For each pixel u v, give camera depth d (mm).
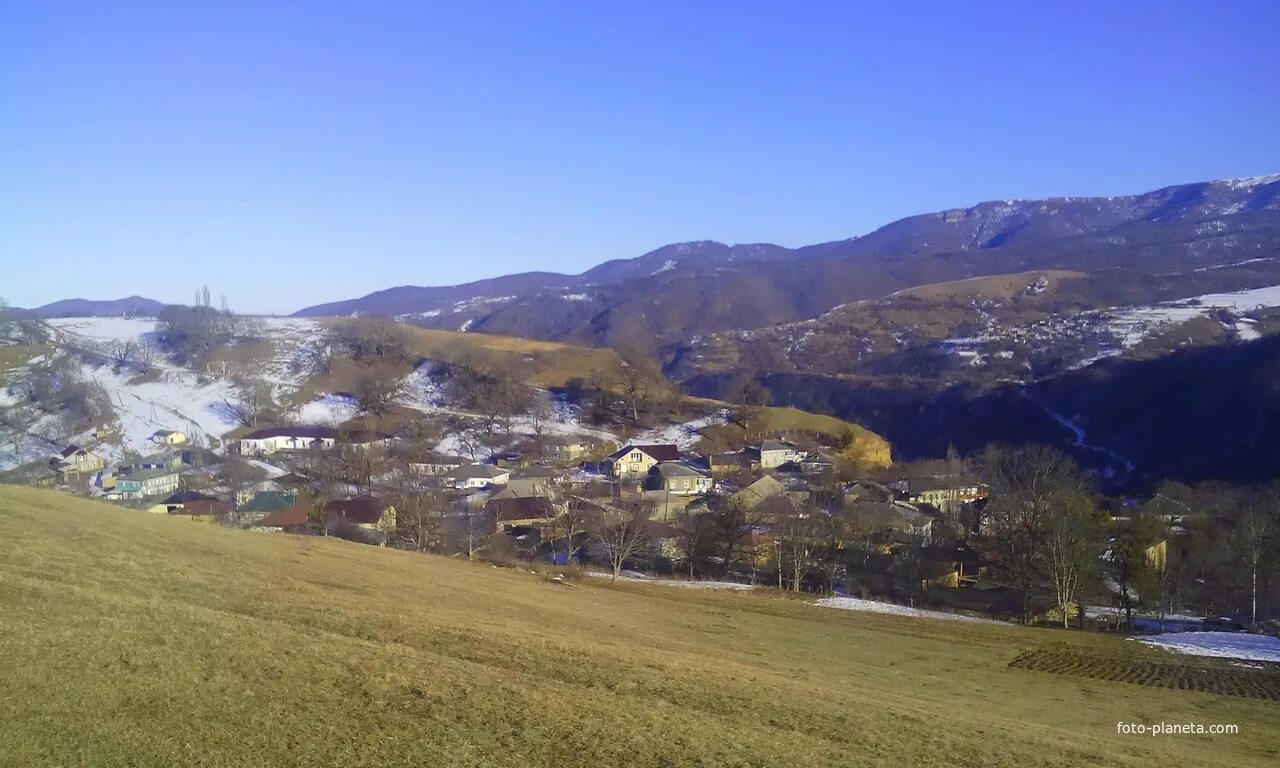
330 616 16844
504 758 10141
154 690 10797
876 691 18328
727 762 10852
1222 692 23609
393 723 10820
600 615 25922
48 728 9258
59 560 18203
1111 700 21609
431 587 24828
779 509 50844
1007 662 26656
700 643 23453
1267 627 36875
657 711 12859
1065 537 36625
